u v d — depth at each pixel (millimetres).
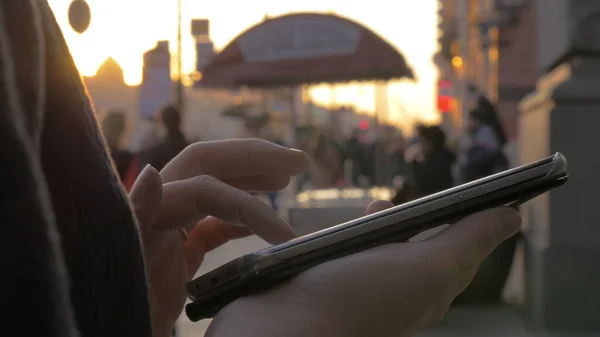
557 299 4598
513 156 13664
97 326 507
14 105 368
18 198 351
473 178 6898
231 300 631
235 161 999
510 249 5422
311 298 551
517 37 15430
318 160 14211
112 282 526
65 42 523
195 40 11570
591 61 4648
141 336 563
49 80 492
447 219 640
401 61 10336
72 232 490
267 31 10586
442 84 19906
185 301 1006
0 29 378
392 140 19516
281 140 15172
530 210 5234
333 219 5430
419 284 569
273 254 611
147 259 931
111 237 528
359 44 10344
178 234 987
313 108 29766
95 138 534
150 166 855
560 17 4816
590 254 4551
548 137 4590
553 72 5340
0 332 338
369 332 554
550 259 4598
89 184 511
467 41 20172
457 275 596
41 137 480
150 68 8680
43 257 355
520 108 6008
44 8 500
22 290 344
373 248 604
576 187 4566
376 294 555
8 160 351
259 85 11156
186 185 913
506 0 14016
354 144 19359
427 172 6023
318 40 10461
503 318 5059
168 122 5410
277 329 528
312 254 605
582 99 4531
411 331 583
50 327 354
